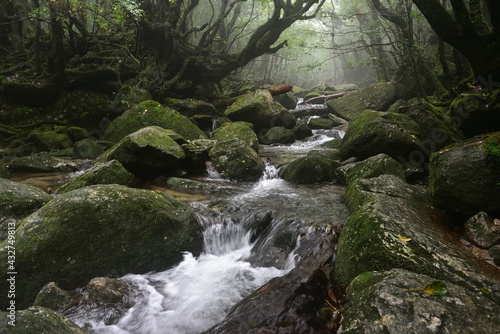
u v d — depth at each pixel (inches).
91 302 126.4
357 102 629.0
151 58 531.8
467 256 115.0
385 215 130.8
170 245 158.9
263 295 115.5
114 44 518.9
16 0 554.3
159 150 259.0
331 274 132.2
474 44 207.5
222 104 573.0
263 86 831.1
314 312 109.0
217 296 135.5
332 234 158.7
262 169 286.4
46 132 412.5
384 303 88.4
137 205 154.3
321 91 928.3
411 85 587.2
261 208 199.5
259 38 534.3
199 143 313.9
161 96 510.6
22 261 128.3
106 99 488.4
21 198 178.2
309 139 484.4
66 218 139.9
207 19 935.7
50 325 92.8
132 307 128.4
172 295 137.3
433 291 90.2
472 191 133.0
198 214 186.9
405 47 469.1
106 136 400.2
